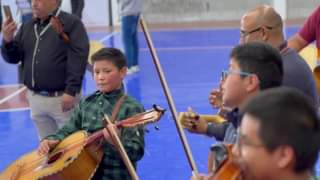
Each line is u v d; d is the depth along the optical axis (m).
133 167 4.06
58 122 6.34
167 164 7.88
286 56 4.16
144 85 12.89
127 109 4.57
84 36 6.23
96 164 4.45
